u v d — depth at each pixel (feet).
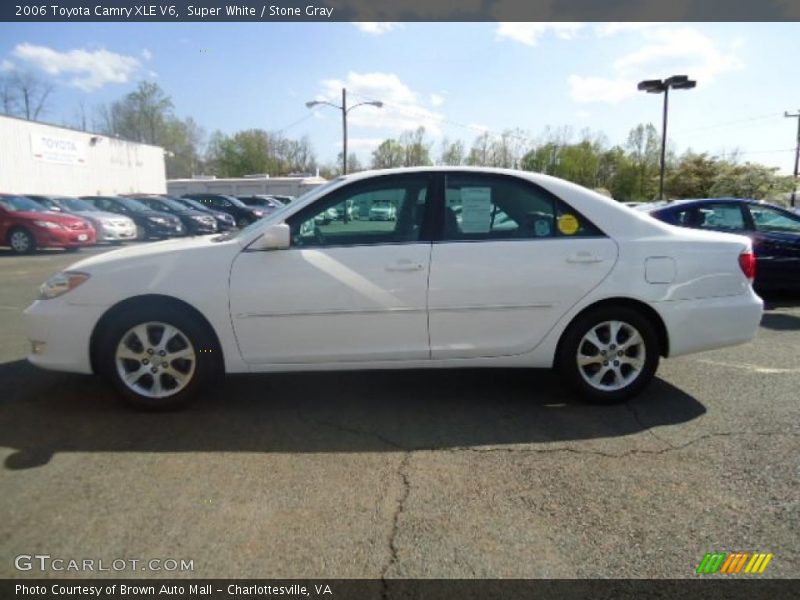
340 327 11.59
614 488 8.86
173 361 11.81
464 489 8.84
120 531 7.68
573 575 6.86
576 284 11.75
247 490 8.79
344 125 101.50
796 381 13.84
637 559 7.16
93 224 52.13
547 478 9.18
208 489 8.80
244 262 11.50
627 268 11.82
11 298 25.02
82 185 90.74
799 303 24.34
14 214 45.21
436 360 11.94
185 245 12.00
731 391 13.16
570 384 12.28
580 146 189.37
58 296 11.60
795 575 6.86
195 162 215.31
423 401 12.75
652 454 10.01
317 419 11.67
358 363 11.82
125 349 11.69
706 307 12.10
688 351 12.26
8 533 7.61
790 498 8.55
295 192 149.28
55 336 11.51
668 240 12.07
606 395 12.27
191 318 11.57
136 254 11.81
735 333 12.30
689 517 8.06
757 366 15.03
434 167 12.16
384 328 11.64
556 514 8.14
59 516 8.02
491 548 7.37
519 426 11.31
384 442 10.58
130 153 103.76
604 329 12.22
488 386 13.75
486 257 11.65
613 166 191.31
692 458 9.84
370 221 11.91
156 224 60.70
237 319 11.50
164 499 8.50
